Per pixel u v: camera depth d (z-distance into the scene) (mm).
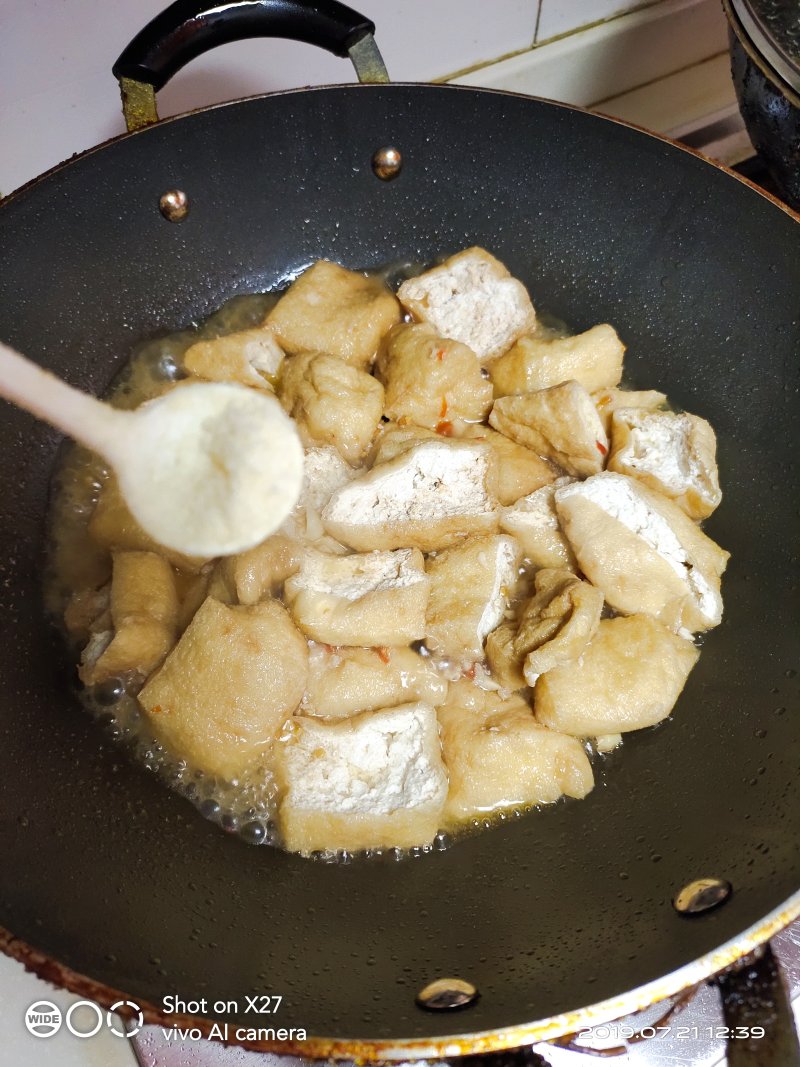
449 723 251
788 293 269
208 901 221
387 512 273
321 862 240
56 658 257
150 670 253
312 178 306
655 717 245
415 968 206
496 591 266
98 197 276
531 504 276
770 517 269
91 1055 220
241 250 314
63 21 289
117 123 327
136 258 294
